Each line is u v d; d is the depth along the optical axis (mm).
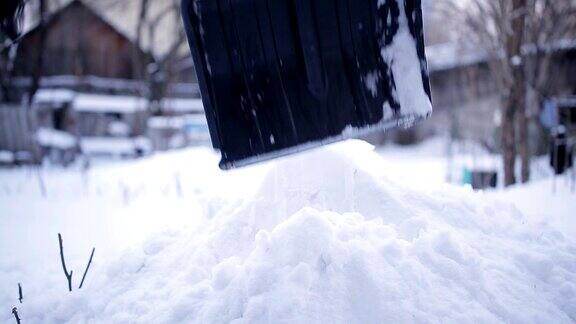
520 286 2543
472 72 16109
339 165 3051
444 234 2586
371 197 2979
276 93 2207
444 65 20281
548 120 11438
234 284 2426
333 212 2764
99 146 20094
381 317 2170
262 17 2180
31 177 10742
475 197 3473
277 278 2363
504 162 8312
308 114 2199
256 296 2312
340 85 2188
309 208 2613
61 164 16000
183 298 2488
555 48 10078
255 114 2221
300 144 2203
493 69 8906
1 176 11109
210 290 2523
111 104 21516
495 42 8734
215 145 2238
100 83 23188
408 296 2256
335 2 2160
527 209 5363
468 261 2514
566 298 2545
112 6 19766
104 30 23516
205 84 2211
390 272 2355
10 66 15555
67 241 5070
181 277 2779
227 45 2201
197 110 21562
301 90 2193
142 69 18562
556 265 2828
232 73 2211
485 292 2387
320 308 2215
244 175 5977
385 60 2162
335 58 2180
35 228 5777
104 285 2996
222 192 3758
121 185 8844
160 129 14625
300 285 2311
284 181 3053
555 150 9398
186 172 9344
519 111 8219
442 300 2287
